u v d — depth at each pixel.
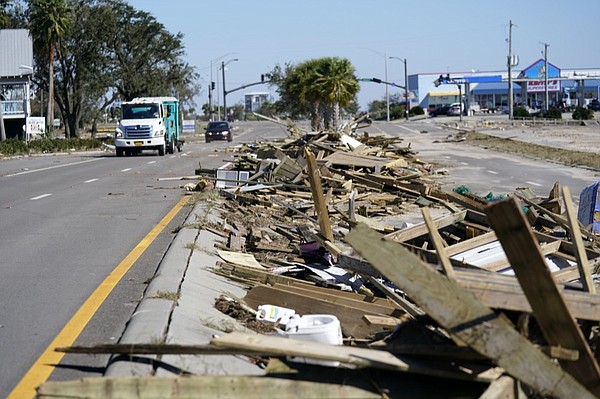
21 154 51.94
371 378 5.55
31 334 7.89
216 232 14.34
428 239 11.13
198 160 39.91
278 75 96.56
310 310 8.44
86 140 63.19
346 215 15.09
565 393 5.05
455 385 5.59
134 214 17.70
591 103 121.38
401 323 6.61
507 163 37.41
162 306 8.12
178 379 5.23
